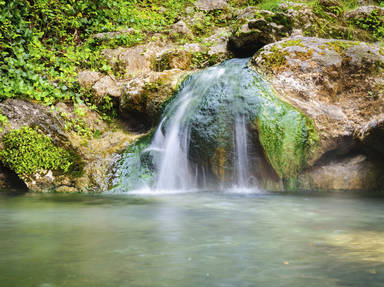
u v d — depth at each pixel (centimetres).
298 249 236
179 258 217
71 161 598
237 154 543
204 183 581
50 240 261
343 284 175
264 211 384
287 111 527
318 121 553
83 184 581
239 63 643
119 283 178
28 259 215
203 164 565
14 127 595
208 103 566
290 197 488
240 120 538
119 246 244
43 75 704
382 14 822
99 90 703
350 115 566
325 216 354
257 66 598
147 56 764
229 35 820
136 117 694
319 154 553
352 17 832
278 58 592
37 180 577
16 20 740
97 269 198
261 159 533
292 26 731
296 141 518
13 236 273
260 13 740
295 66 584
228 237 269
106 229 297
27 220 339
